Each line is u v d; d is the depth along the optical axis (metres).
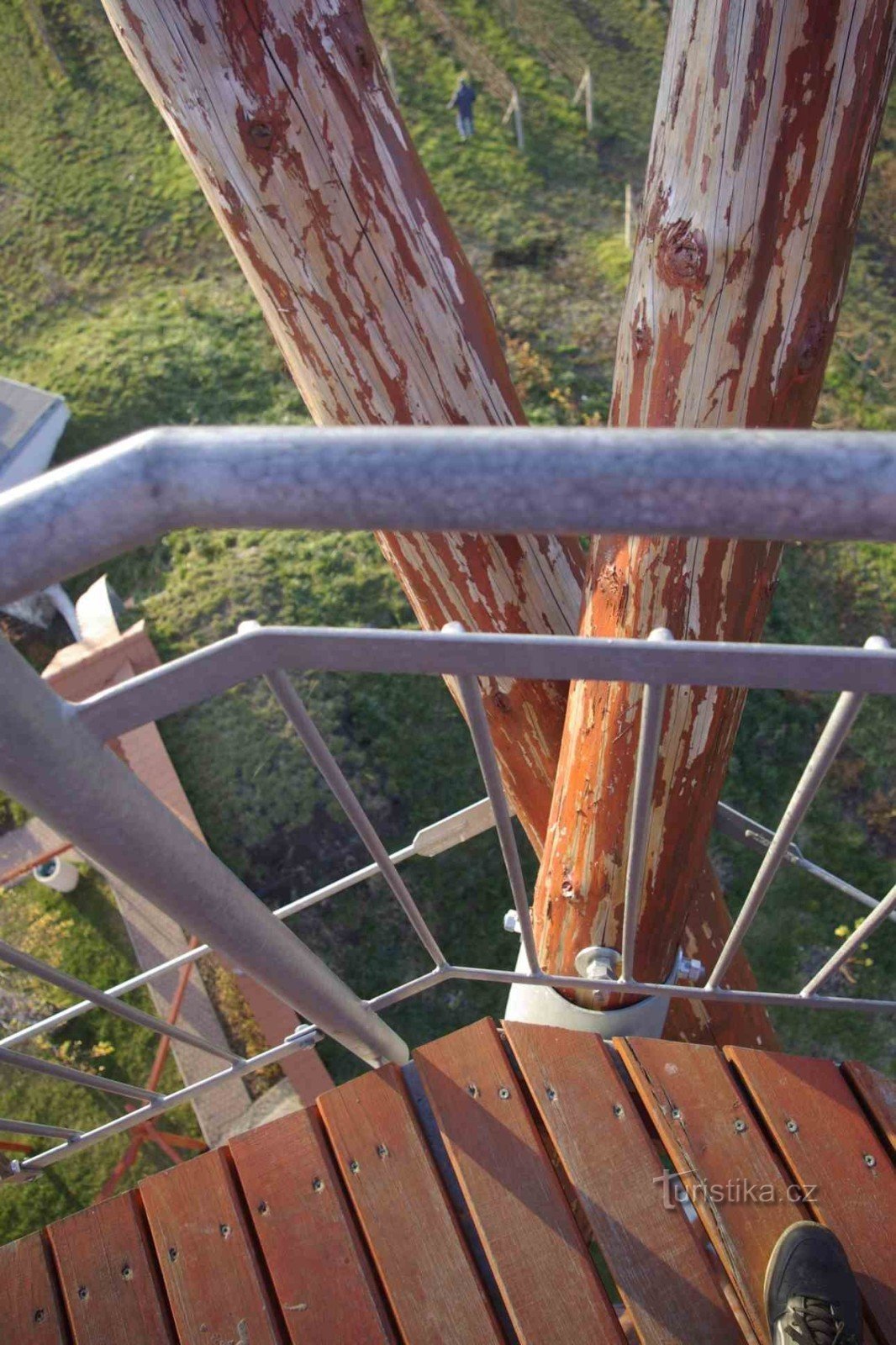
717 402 1.43
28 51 17.62
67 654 10.03
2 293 15.44
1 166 16.73
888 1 1.22
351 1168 1.55
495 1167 1.53
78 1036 8.85
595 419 12.75
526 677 0.86
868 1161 1.51
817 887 9.84
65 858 9.59
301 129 1.56
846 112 1.26
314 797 9.84
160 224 15.76
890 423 13.34
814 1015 9.45
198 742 9.99
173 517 0.62
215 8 1.46
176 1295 1.50
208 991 8.84
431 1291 1.47
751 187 1.30
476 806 2.01
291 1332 1.46
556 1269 1.46
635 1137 1.54
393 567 2.02
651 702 0.90
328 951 9.41
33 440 13.06
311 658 0.87
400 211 1.67
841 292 1.41
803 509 0.57
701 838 1.75
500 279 14.37
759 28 1.22
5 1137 8.37
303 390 1.88
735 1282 1.46
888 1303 1.44
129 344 14.22
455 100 15.96
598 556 1.59
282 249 1.66
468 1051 1.62
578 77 17.30
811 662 0.81
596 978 1.58
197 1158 1.58
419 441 0.59
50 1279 1.53
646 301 1.44
